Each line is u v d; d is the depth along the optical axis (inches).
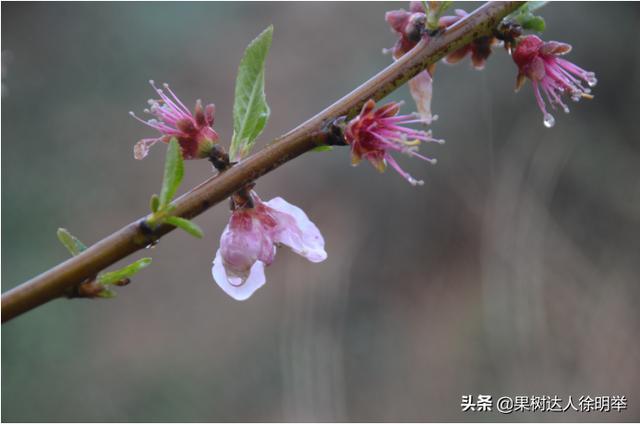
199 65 365.4
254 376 284.8
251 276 67.8
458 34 63.1
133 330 302.0
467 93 325.1
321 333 285.1
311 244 67.7
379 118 60.0
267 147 58.4
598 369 261.7
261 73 58.1
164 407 281.4
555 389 255.4
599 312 276.2
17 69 362.6
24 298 53.2
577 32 341.4
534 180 304.3
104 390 283.3
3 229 317.1
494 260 287.1
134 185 344.8
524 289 275.3
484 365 273.6
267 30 57.6
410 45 68.9
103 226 330.3
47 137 347.3
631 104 332.5
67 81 362.6
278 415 273.7
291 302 291.1
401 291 307.0
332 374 277.6
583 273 285.9
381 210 318.7
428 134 60.6
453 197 314.3
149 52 368.8
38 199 327.9
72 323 295.3
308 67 352.8
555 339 268.7
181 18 377.4
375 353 290.7
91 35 372.5
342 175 323.9
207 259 321.4
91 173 341.7
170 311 307.4
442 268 307.7
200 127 60.6
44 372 280.4
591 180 313.9
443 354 284.5
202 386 286.2
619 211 307.6
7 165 335.6
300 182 323.9
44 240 319.3
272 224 67.4
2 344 278.8
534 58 69.4
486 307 281.1
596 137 325.1
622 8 342.0
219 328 301.1
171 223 54.3
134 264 55.9
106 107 358.3
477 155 316.5
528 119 318.0
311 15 368.5
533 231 289.3
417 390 278.2
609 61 338.6
